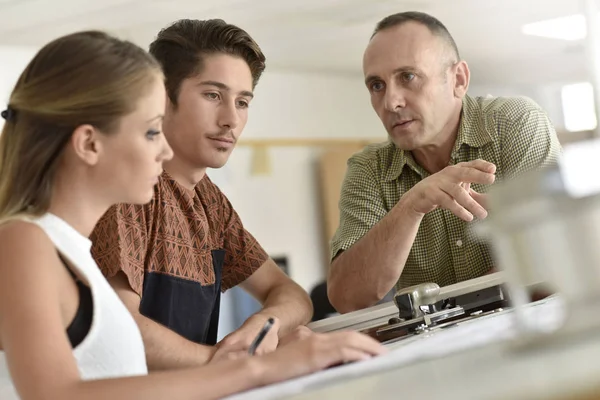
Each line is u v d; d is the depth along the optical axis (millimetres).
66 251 956
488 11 4762
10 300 862
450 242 1907
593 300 633
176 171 1564
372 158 2025
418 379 648
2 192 1002
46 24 4301
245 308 5281
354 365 822
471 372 628
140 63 1018
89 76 985
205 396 850
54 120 985
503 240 680
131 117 995
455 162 1924
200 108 1536
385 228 1727
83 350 946
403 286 2006
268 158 5793
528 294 1203
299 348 896
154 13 4262
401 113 1854
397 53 1841
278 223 5805
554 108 7047
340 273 1854
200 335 1535
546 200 648
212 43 1546
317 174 6047
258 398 727
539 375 564
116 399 824
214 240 1675
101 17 4258
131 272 1357
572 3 4680
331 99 6172
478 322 1110
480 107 1949
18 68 4699
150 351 1295
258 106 5801
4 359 1021
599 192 634
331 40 5121
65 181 996
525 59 6141
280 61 5586
